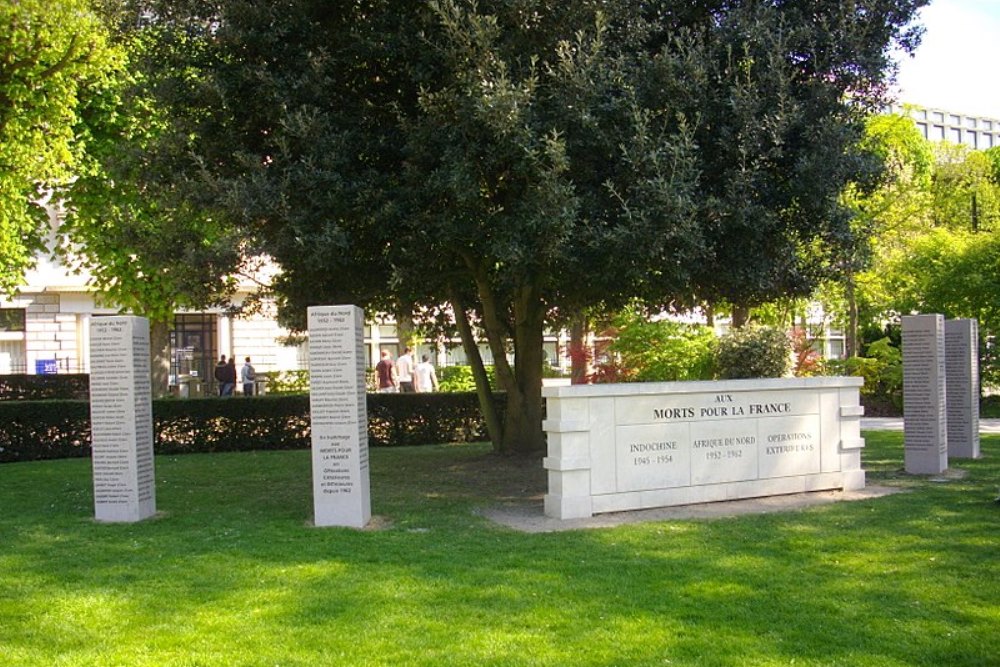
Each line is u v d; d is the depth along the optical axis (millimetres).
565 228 8938
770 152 9773
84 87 18969
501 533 8156
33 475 12766
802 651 4934
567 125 9453
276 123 10469
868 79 10766
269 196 9609
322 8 10539
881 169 11156
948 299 23484
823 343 27156
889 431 17234
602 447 9055
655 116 9664
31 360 33406
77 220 21594
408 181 10062
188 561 7137
